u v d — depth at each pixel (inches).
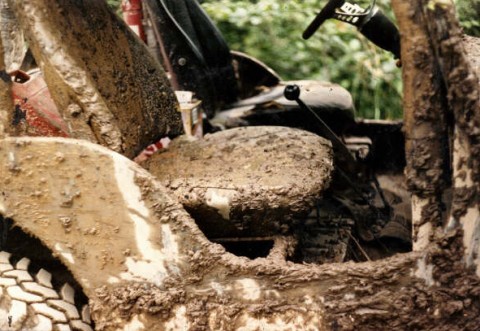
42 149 86.1
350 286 82.1
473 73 75.9
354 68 219.1
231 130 110.5
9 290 86.2
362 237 113.5
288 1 228.4
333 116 132.6
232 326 84.4
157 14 144.5
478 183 78.5
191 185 91.0
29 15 90.5
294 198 88.9
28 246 100.7
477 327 81.7
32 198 87.4
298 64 218.2
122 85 101.5
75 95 91.4
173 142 108.0
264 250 99.3
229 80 153.2
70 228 87.0
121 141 92.7
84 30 97.1
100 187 85.3
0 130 92.0
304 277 82.8
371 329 82.4
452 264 80.9
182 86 148.1
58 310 87.0
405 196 129.6
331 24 224.8
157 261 85.5
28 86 104.5
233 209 89.0
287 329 83.6
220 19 222.7
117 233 85.9
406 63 77.7
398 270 81.1
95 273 87.3
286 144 102.2
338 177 118.6
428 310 81.4
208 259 84.4
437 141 78.9
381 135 143.4
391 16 211.3
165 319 85.9
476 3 208.4
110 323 87.4
